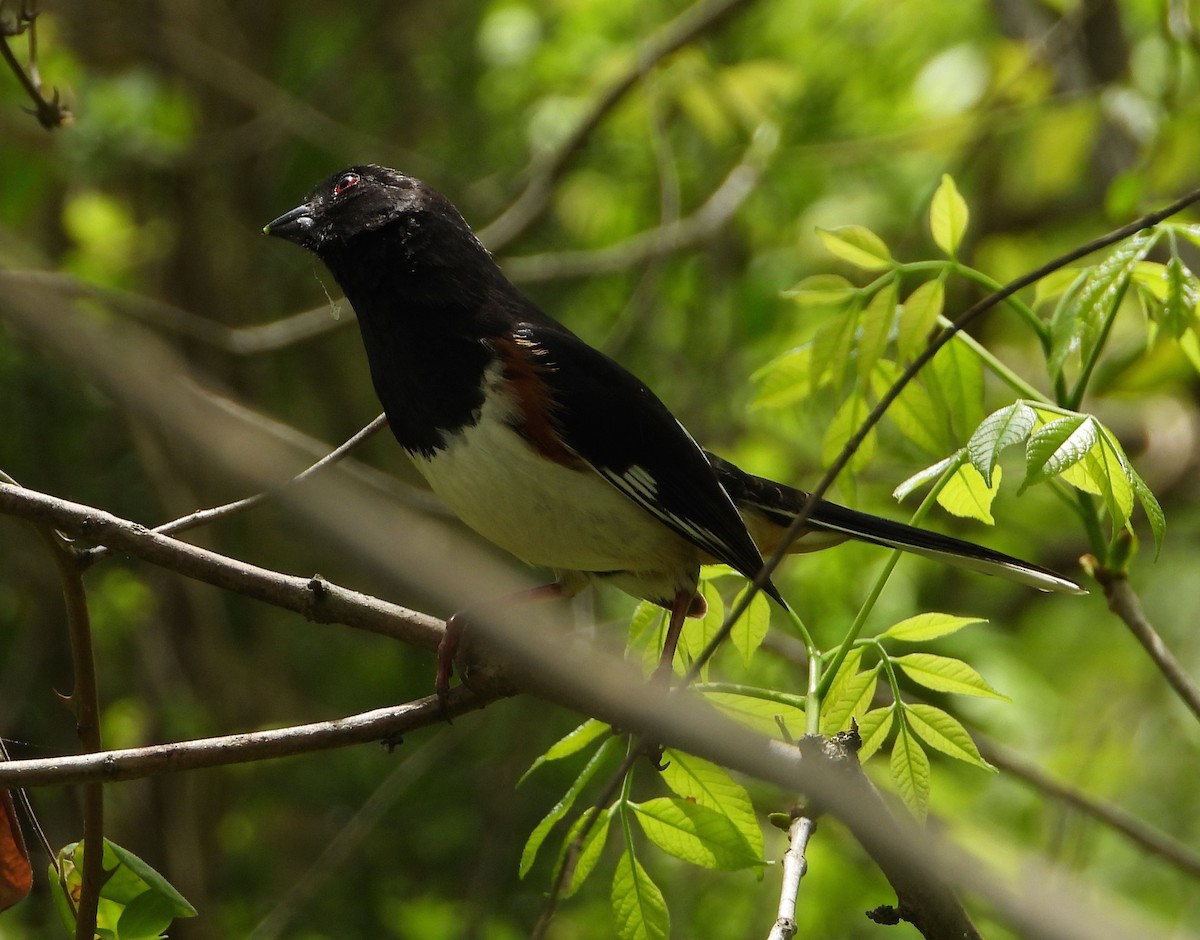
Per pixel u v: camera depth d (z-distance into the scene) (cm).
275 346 1011
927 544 638
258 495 505
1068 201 1243
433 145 1398
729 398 1191
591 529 595
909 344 591
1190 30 878
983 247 1195
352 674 1266
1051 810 974
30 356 1112
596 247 1298
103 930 480
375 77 1410
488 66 1352
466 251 624
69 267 1113
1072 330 557
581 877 496
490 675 504
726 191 1125
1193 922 1061
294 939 1157
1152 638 579
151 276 1265
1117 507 471
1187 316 547
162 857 1125
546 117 1227
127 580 1159
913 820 490
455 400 597
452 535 960
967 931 437
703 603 610
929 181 1237
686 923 1055
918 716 497
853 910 962
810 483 1089
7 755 486
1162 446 1252
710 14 1070
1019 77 1055
